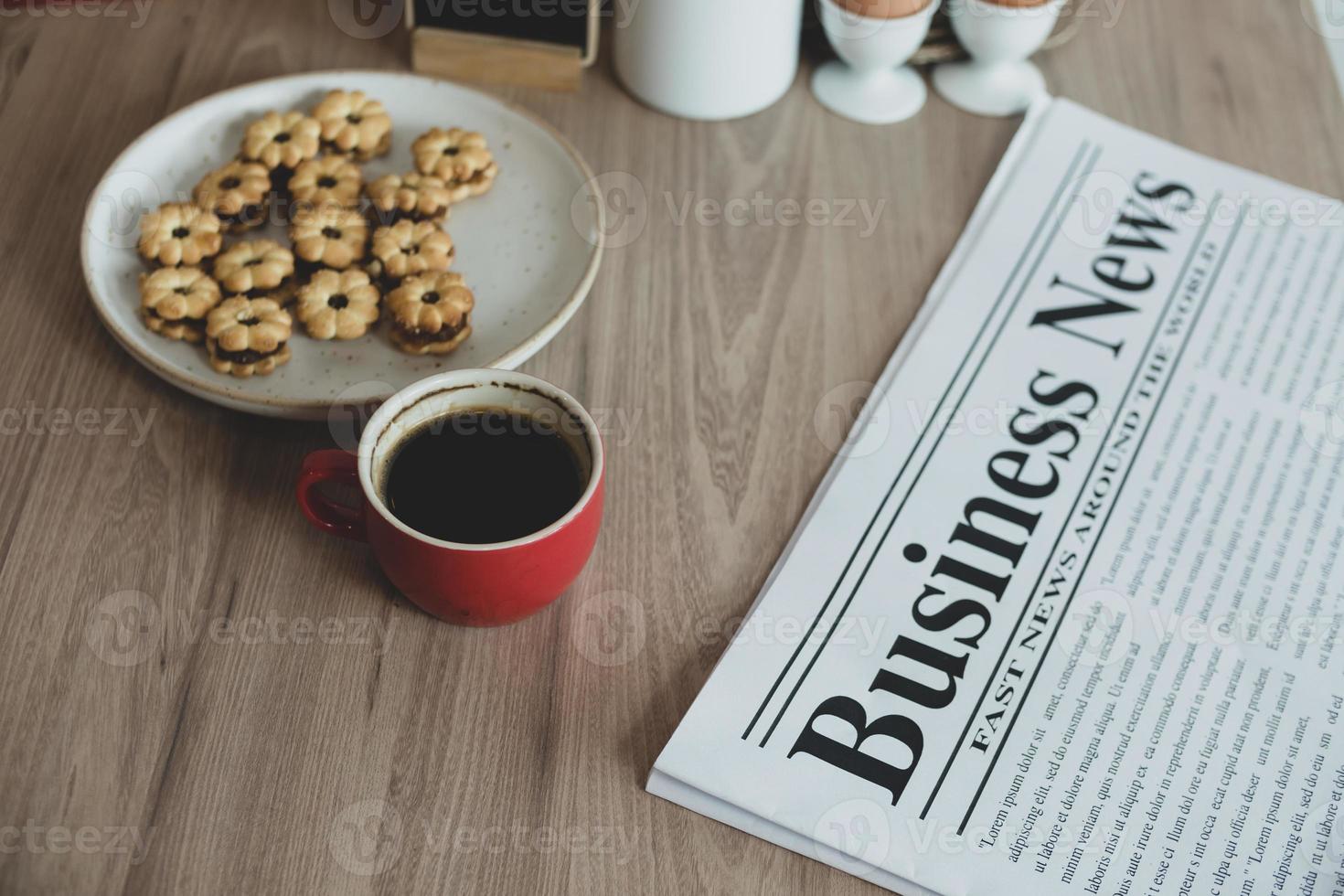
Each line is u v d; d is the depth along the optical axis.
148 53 0.95
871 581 0.79
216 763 0.74
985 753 0.75
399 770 0.74
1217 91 0.98
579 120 0.94
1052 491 0.82
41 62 0.94
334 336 0.83
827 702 0.76
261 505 0.80
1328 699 0.77
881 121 0.95
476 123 0.91
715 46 0.91
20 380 0.83
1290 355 0.87
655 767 0.74
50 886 0.71
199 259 0.84
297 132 0.88
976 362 0.86
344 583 0.78
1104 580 0.80
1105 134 0.95
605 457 0.82
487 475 0.75
